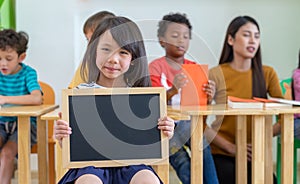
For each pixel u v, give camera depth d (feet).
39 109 5.27
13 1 7.74
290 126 5.28
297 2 8.56
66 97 4.22
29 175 5.09
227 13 8.45
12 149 5.95
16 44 6.14
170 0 8.34
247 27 6.77
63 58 8.24
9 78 6.25
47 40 8.21
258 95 6.82
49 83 8.27
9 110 5.13
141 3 8.28
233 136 6.64
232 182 6.27
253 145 5.22
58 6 8.20
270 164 5.90
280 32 8.57
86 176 3.95
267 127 5.88
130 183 4.02
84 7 8.20
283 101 5.75
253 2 8.49
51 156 6.39
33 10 8.16
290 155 5.31
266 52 8.57
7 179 5.81
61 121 4.15
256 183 5.24
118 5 8.25
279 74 8.63
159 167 4.67
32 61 8.21
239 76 6.86
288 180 5.32
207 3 8.41
